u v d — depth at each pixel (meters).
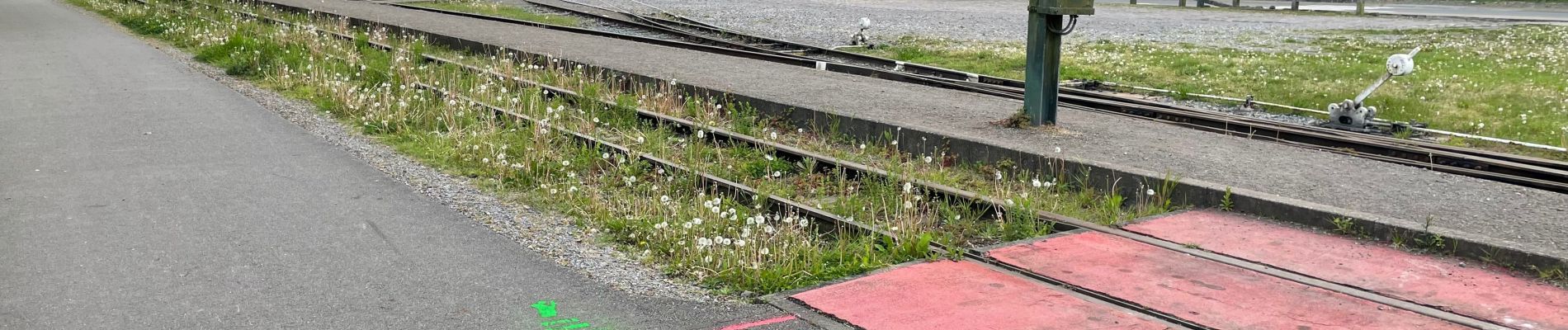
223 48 16.95
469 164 9.25
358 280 6.09
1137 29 25.59
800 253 6.52
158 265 6.34
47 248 6.66
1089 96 14.86
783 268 6.12
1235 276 5.95
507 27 21.52
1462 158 10.12
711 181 8.51
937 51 20.81
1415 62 18.69
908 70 17.70
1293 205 7.07
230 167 9.09
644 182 8.78
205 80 14.57
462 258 6.54
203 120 11.38
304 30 18.81
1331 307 5.40
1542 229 6.66
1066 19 27.38
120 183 8.48
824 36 23.83
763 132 10.61
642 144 10.07
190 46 18.78
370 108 11.62
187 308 5.60
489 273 6.25
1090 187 8.24
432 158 9.55
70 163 9.27
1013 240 7.02
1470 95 14.74
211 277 6.11
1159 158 8.78
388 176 8.86
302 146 10.05
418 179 8.73
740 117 11.75
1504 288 5.70
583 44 18.20
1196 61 18.88
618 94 12.84
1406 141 11.16
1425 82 15.99
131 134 10.59
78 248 6.69
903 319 5.34
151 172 8.87
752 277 5.98
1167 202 7.64
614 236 7.07
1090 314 5.35
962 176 8.86
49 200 7.91
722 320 5.49
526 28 21.44
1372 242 6.62
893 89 12.96
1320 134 11.40
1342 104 12.59
